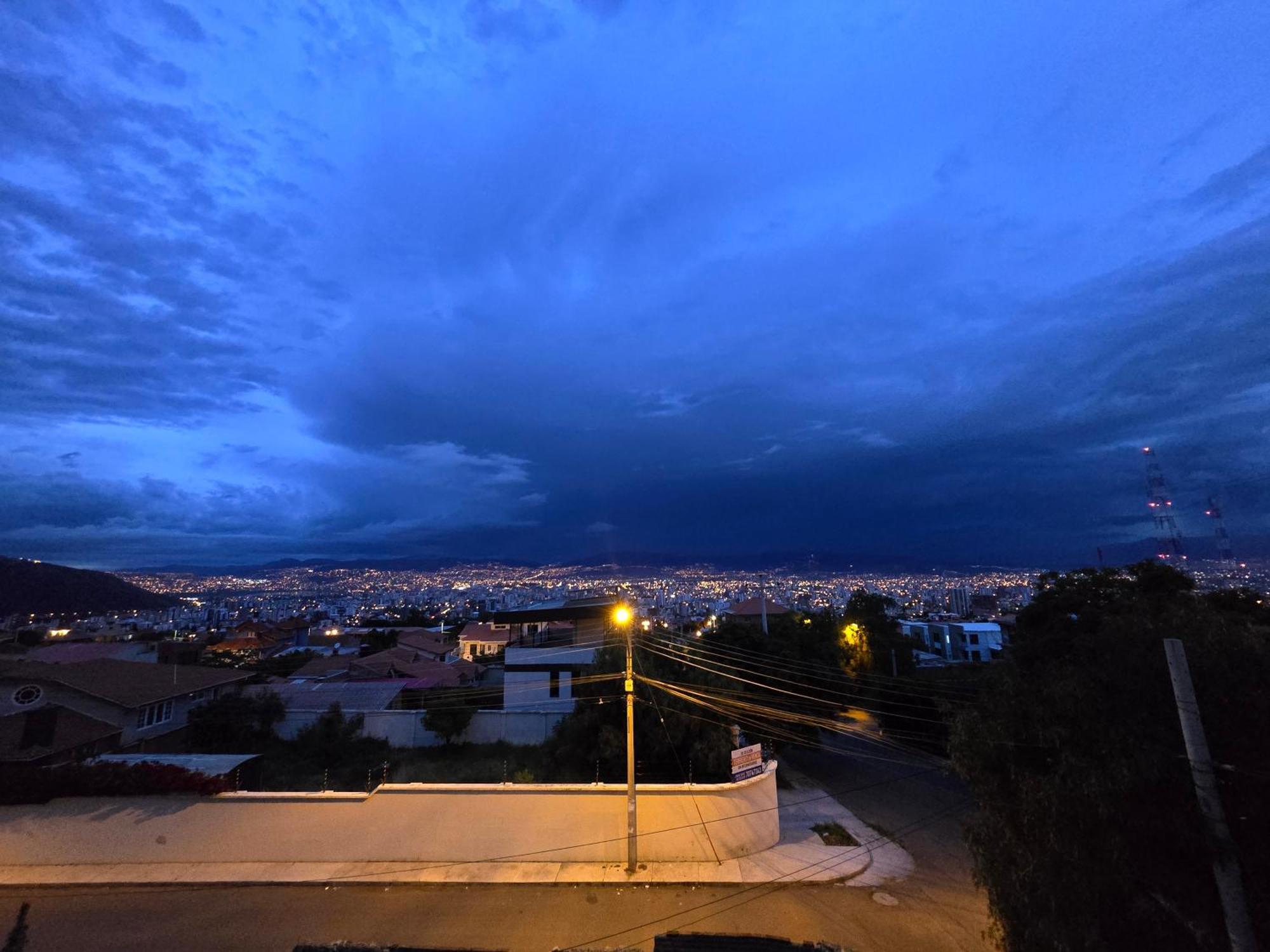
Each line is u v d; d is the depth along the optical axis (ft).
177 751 91.25
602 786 62.39
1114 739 27.73
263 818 59.57
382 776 80.02
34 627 233.96
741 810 63.52
